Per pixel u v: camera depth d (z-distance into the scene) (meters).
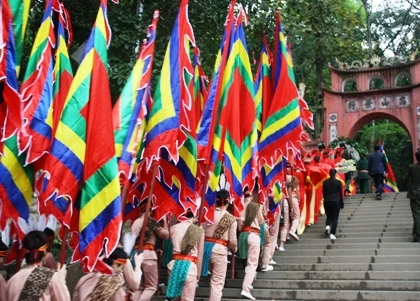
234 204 8.06
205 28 13.28
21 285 4.62
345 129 26.38
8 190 5.54
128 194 7.60
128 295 6.69
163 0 12.86
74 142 5.43
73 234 5.55
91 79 5.69
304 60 28.38
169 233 7.27
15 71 5.05
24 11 5.46
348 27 24.69
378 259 9.36
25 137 5.42
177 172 7.29
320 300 8.19
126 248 5.94
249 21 13.50
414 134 25.00
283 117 9.24
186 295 6.76
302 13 20.00
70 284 8.01
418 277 8.38
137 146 6.36
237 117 8.30
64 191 5.27
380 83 32.53
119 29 11.95
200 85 9.34
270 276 9.23
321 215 13.72
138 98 6.44
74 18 12.30
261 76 9.76
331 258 9.71
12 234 6.05
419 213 10.12
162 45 12.55
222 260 7.59
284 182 9.98
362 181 17.83
